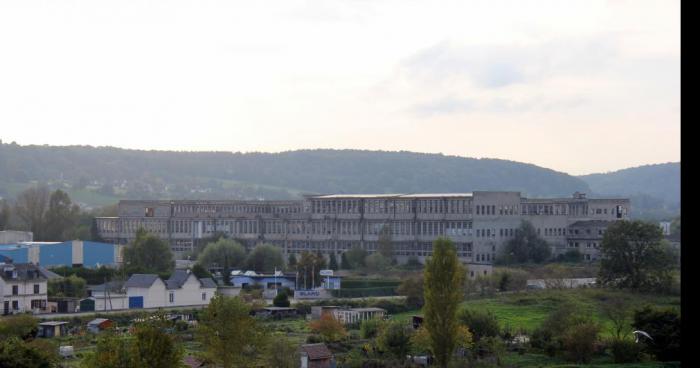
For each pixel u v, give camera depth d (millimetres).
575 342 161625
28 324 172625
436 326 154750
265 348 149000
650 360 160750
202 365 145250
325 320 184500
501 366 153750
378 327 185750
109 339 116688
